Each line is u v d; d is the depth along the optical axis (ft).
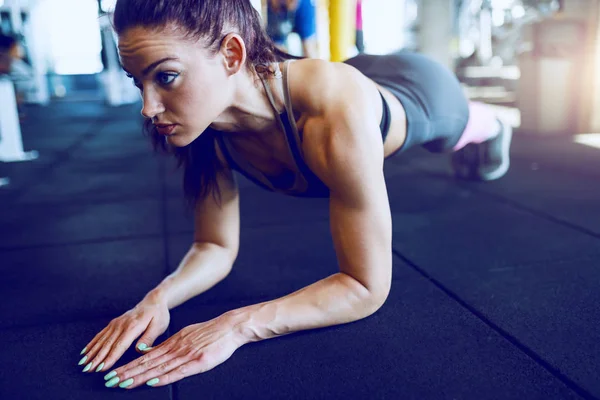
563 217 6.34
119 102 24.49
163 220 6.99
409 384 3.15
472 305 4.16
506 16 24.80
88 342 3.81
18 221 7.14
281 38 10.56
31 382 3.30
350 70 3.63
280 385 3.17
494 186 7.96
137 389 3.17
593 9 11.37
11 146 11.91
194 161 4.04
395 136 4.78
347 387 3.14
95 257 5.66
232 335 3.45
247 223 6.66
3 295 4.74
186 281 4.10
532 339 3.62
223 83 3.10
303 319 3.59
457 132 5.97
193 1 2.86
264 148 3.74
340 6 9.22
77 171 10.43
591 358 3.37
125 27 2.88
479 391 3.07
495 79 21.59
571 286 4.45
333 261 5.26
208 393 3.11
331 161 3.31
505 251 5.33
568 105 11.94
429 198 7.47
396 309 4.11
